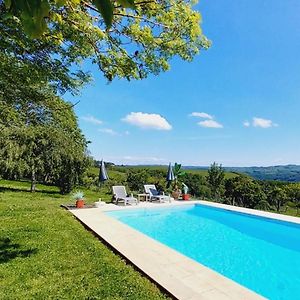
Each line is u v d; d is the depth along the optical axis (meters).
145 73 5.04
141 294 4.56
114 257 6.29
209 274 5.44
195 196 19.95
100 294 4.48
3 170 17.12
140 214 13.75
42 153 17.73
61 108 7.04
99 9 0.68
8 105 6.20
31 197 15.47
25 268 5.33
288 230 10.86
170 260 6.12
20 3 0.78
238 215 13.12
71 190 18.78
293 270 7.41
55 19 2.62
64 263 5.69
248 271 7.33
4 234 7.45
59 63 5.18
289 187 24.55
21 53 4.59
